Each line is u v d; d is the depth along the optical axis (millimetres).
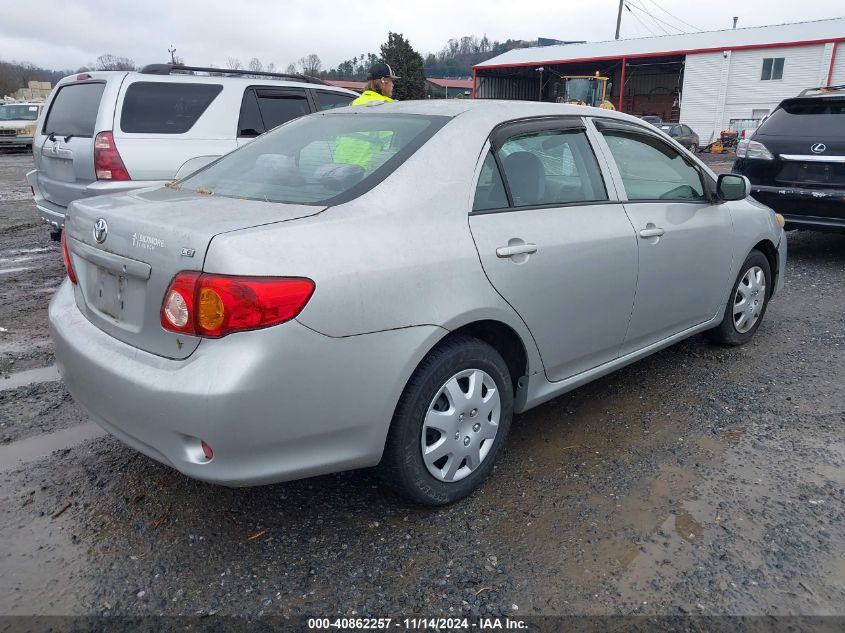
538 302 3043
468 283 2736
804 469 3232
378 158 2865
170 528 2787
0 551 2629
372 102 3580
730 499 2990
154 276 2400
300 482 3135
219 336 2256
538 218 3105
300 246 2354
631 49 42438
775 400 3986
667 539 2727
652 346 3938
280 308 2258
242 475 2336
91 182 6238
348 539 2734
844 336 5074
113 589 2445
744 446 3455
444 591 2451
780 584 2480
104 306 2721
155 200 2863
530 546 2693
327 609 2367
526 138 3221
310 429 2404
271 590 2451
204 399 2221
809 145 6945
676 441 3516
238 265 2234
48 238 8867
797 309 5773
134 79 6340
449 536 2752
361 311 2422
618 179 3604
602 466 3277
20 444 3453
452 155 2889
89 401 2662
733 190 4168
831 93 7094
